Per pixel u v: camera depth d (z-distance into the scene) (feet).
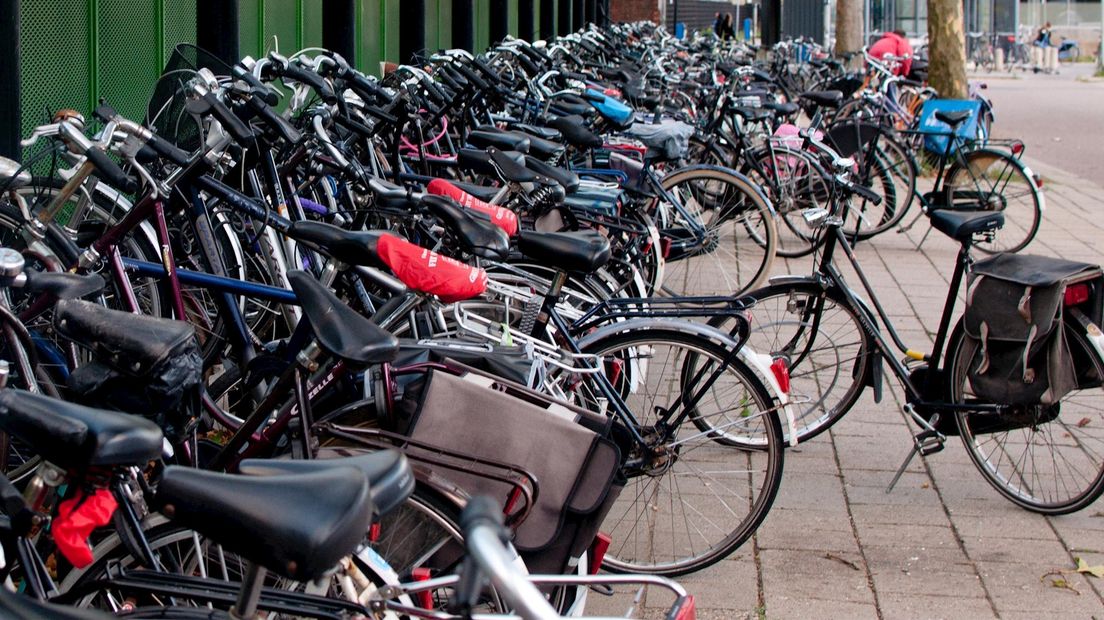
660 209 22.41
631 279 17.51
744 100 30.73
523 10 55.36
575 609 9.21
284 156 14.96
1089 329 13.67
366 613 7.39
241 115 13.65
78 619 4.98
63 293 8.36
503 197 15.79
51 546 7.84
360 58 32.45
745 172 27.68
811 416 16.06
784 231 28.27
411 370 9.57
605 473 9.21
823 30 94.12
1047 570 12.97
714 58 43.29
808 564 13.02
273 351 10.98
